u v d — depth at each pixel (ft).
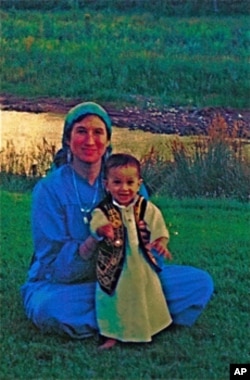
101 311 13.38
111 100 21.70
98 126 13.64
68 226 13.57
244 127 20.03
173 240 16.14
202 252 15.84
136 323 13.35
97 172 13.71
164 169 18.57
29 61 22.93
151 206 13.41
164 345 13.37
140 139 19.72
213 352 13.20
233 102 21.49
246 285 14.79
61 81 22.38
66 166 13.80
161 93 21.97
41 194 13.67
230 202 17.94
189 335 13.60
